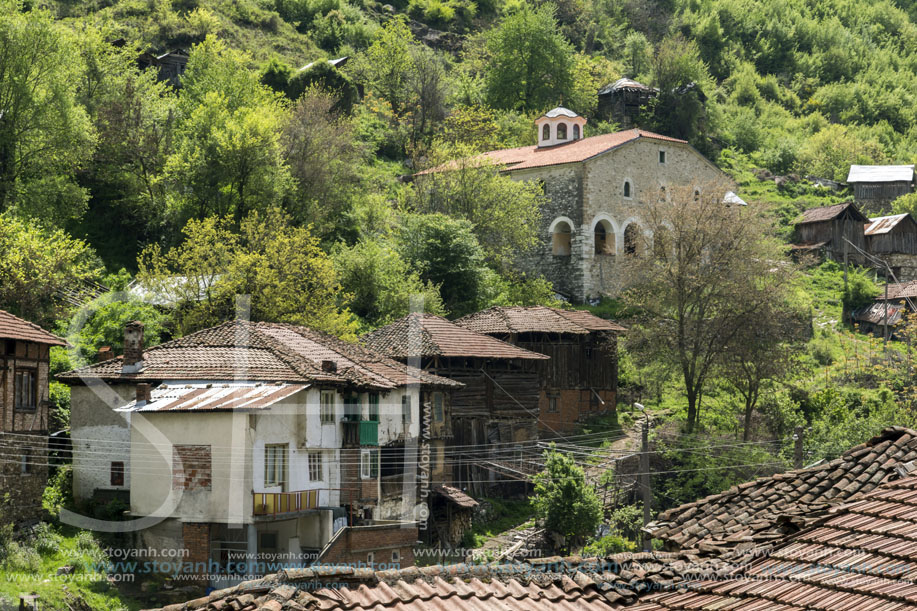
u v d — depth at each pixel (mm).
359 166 83375
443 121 110812
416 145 104625
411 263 68000
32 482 35375
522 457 52844
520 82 123188
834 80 171875
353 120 100375
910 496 13977
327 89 100750
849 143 135625
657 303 62344
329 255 67688
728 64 162625
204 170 65500
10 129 61031
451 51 140875
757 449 55219
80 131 63469
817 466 16578
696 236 62000
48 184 61312
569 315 63219
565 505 44938
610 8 165125
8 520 33156
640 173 81188
